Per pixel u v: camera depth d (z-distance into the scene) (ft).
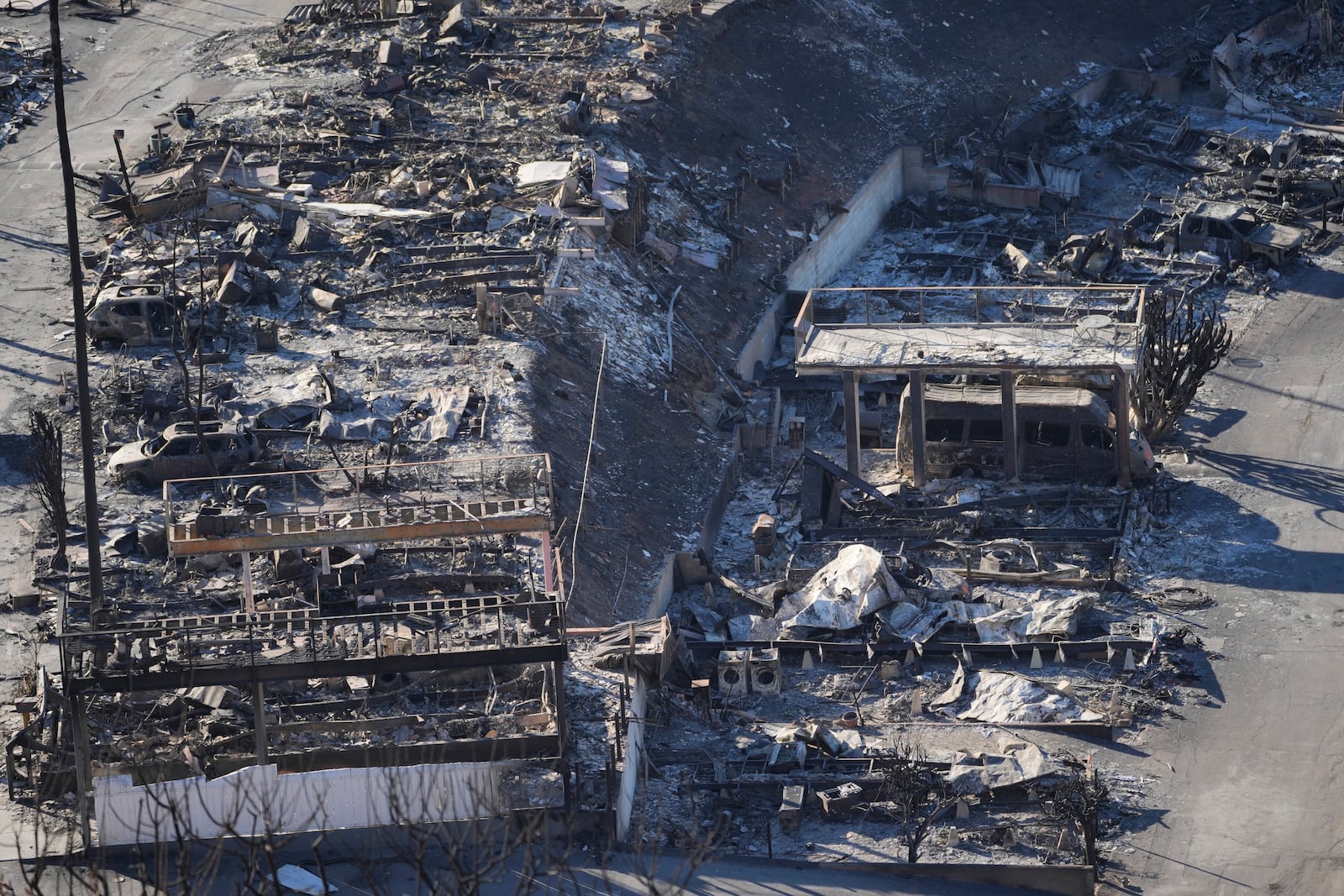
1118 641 642.22
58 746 506.07
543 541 558.97
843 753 578.66
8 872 460.96
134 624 519.19
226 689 538.88
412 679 549.13
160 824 467.93
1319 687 625.82
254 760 497.05
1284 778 575.79
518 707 540.11
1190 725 604.90
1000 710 607.78
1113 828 550.77
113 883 455.63
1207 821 554.46
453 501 583.17
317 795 453.58
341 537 539.70
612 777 501.56
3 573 614.75
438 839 434.30
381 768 472.44
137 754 504.02
